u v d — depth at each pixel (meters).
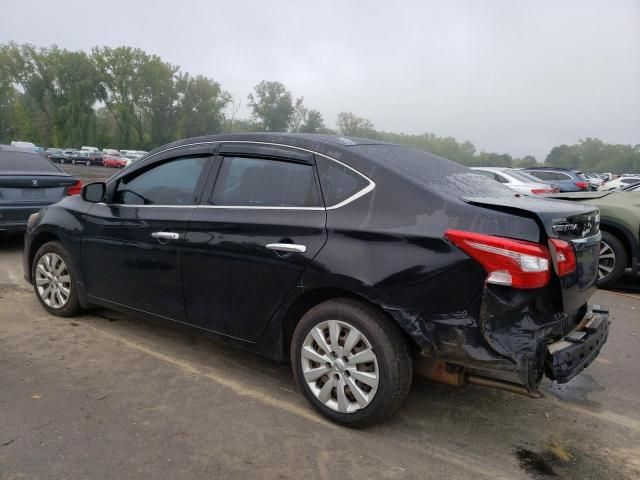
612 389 3.83
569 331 3.03
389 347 2.88
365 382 2.96
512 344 2.65
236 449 2.84
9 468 2.59
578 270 2.96
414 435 3.07
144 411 3.20
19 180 7.18
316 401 3.16
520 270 2.61
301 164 3.31
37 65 80.88
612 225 6.71
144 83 81.62
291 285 3.14
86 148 73.38
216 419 3.14
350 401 3.04
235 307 3.43
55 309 4.75
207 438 2.93
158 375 3.71
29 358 3.88
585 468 2.83
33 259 5.02
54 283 4.74
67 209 4.61
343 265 2.93
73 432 2.93
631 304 6.20
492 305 2.64
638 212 6.55
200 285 3.58
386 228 2.88
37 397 3.30
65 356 3.95
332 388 3.10
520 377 2.64
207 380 3.66
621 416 3.42
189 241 3.60
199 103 84.81
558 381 2.75
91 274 4.36
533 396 2.79
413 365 3.05
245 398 3.42
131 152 68.81
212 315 3.56
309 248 3.06
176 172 3.90
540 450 2.98
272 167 3.42
